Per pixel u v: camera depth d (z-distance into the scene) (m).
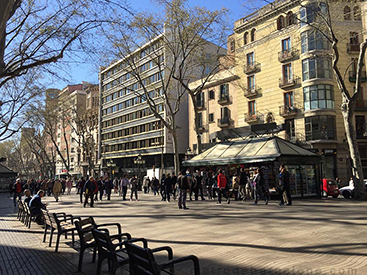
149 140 51.47
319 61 31.27
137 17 20.84
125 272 5.34
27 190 12.02
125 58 24.53
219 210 13.51
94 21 10.91
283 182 14.96
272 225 9.09
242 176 18.20
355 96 17.73
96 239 4.99
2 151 86.06
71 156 75.31
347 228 8.27
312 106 31.56
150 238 7.89
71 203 20.52
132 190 21.91
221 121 41.12
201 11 22.56
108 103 64.06
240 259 5.69
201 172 21.94
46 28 12.05
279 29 34.91
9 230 10.29
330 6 18.89
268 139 19.67
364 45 17.31
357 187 17.67
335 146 31.23
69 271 5.52
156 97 49.62
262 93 36.59
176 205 16.84
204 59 25.66
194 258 3.71
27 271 5.55
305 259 5.51
